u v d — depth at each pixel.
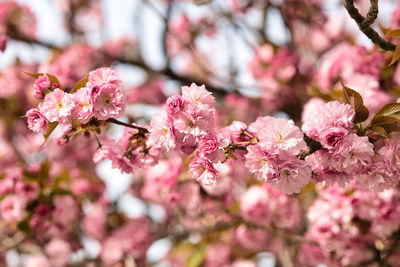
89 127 2.36
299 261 5.14
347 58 3.98
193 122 2.10
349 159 2.18
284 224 4.62
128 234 6.14
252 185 4.79
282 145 2.10
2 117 6.89
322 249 4.16
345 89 2.43
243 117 6.07
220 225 5.07
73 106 2.13
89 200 5.37
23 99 6.74
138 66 6.78
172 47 7.19
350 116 2.26
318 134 2.25
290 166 2.15
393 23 4.63
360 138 2.17
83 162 7.05
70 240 6.02
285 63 5.77
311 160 2.22
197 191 4.41
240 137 2.33
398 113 2.36
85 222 6.05
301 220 5.05
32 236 5.72
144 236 6.11
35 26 6.88
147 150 2.45
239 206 4.70
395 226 3.67
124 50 7.02
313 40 6.33
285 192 2.18
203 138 2.11
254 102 6.25
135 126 2.41
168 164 4.47
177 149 2.17
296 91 5.77
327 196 3.83
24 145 7.29
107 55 6.74
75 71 6.43
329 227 3.79
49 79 2.31
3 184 4.34
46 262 5.86
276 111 5.98
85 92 2.15
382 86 3.65
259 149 2.14
